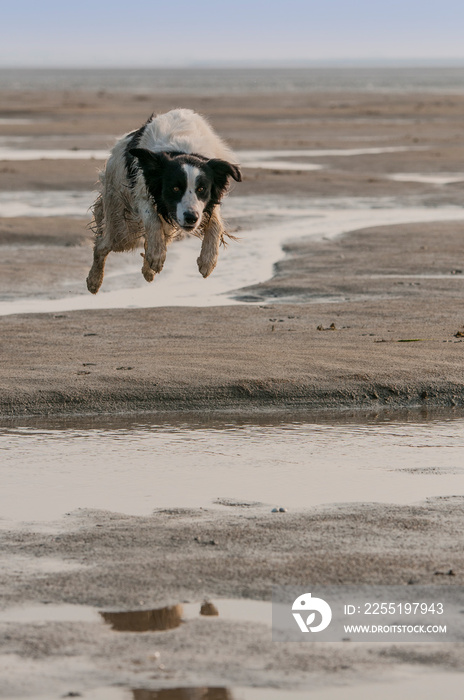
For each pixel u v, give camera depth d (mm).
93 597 7895
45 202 36656
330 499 10156
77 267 24391
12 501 10094
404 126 83500
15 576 8289
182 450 11836
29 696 6488
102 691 6551
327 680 6707
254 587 8062
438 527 9352
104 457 11562
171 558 8664
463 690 6582
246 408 13539
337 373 14414
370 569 8398
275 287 21594
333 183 41938
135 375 14211
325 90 195625
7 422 12898
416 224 30391
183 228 13094
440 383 14156
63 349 15914
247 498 10188
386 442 12195
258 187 40625
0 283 22406
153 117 14406
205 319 18344
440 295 20562
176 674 6762
